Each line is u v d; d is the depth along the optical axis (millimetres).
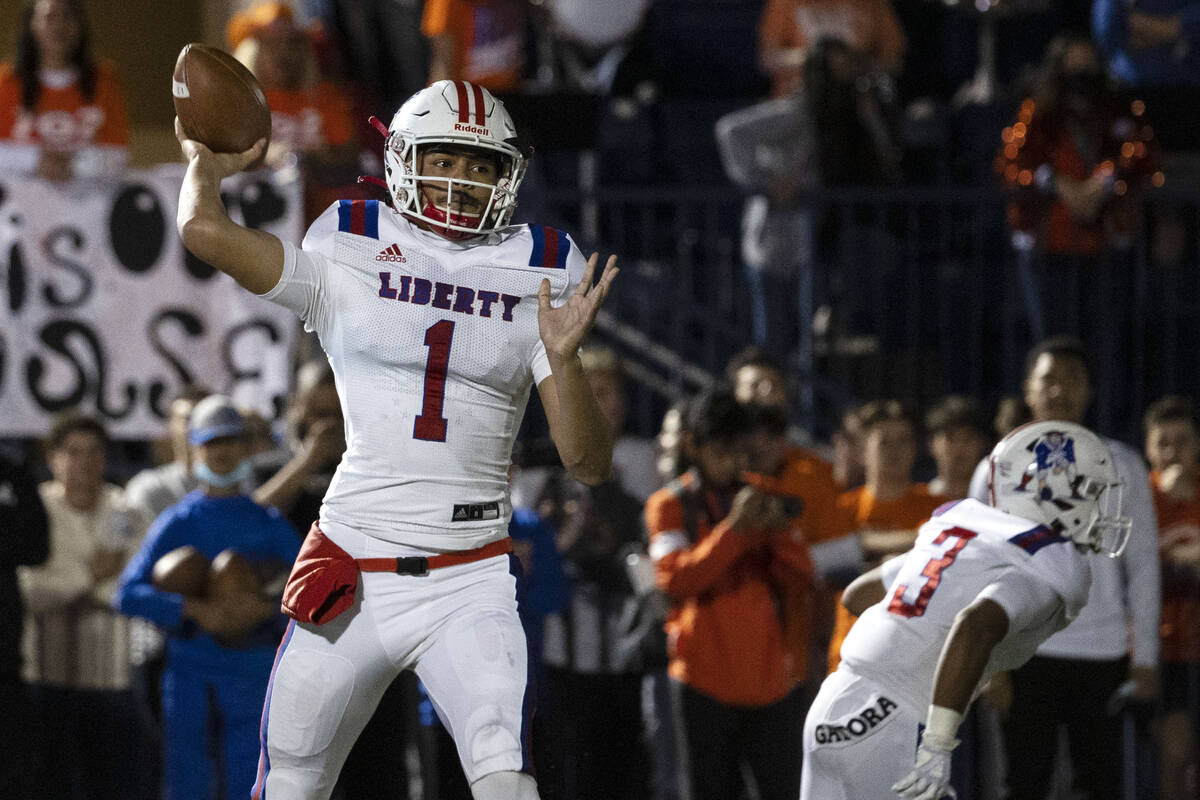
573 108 26781
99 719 22016
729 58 36156
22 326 23688
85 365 23844
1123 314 27609
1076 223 26562
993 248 30156
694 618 19719
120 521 22250
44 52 26203
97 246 23906
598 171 32688
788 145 28438
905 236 28938
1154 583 20047
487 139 11391
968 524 14031
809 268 26422
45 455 25969
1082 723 19688
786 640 19812
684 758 19766
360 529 11445
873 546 20766
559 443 11289
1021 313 29297
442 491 11414
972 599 13648
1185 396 28094
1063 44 27281
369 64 31609
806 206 26297
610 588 21219
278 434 23906
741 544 19438
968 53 36625
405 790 20281
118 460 26594
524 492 21797
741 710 19625
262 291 11250
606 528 21391
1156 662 20031
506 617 11445
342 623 11453
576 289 11320
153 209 24062
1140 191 26562
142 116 34969
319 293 11305
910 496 21516
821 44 27859
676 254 31484
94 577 22062
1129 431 27188
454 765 19250
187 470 22875
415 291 11328
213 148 11664
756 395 22516
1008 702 18844
